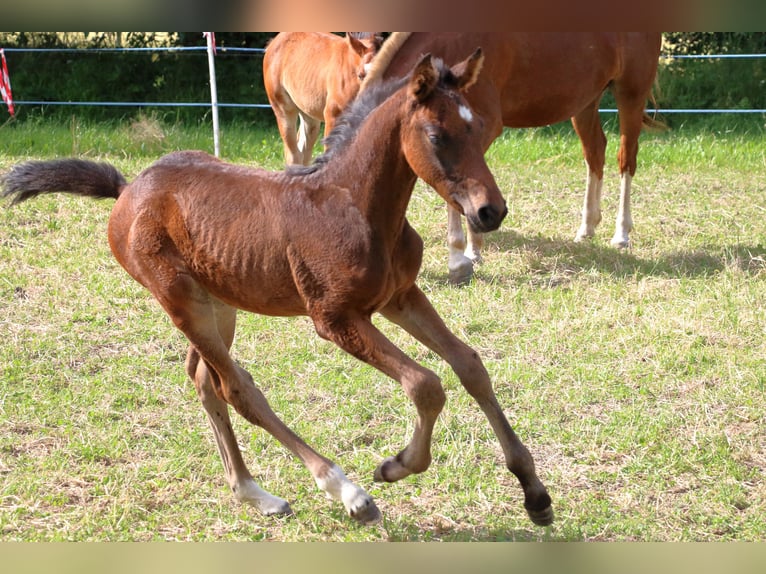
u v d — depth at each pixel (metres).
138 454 4.37
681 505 3.87
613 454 4.27
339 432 4.52
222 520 3.84
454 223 6.50
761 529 3.68
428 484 4.08
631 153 7.46
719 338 5.48
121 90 14.94
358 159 3.50
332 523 3.82
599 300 6.12
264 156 11.05
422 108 3.33
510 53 6.39
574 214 8.47
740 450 4.26
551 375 5.07
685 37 14.75
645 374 5.07
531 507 3.45
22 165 4.09
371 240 3.44
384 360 3.42
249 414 3.77
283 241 3.55
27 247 7.22
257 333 5.73
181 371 5.26
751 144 11.52
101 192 4.11
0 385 5.00
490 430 4.52
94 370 5.28
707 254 7.08
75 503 3.97
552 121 6.96
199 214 3.71
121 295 6.35
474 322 5.79
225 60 14.94
